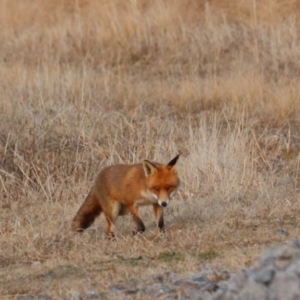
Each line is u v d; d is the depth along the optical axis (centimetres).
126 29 6756
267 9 6669
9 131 4138
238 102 5097
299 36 6306
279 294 1883
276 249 2102
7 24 7275
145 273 2503
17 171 3906
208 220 3128
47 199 3575
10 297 2377
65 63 6519
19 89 5216
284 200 3331
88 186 3753
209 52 6338
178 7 6988
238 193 3462
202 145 3984
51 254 2839
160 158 3934
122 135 4297
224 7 6925
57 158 3959
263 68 5962
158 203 2859
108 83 5778
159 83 5872
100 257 2734
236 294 1973
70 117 4481
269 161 4100
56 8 7531
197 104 5291
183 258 2647
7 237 3039
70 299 2283
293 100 5072
